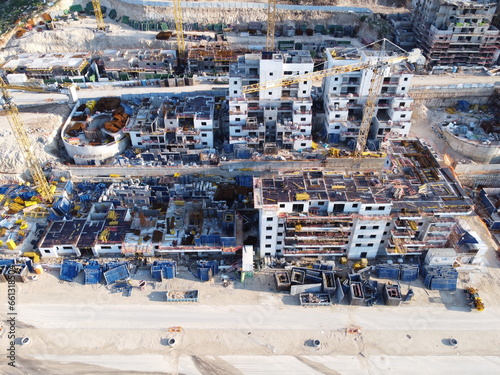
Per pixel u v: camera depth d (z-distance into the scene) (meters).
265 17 191.88
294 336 82.38
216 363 77.94
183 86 154.38
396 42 180.38
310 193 90.06
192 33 187.38
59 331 82.62
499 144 126.88
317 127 137.00
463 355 79.31
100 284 91.88
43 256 97.19
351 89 128.25
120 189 111.50
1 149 122.00
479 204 114.75
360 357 78.94
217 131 133.75
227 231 99.56
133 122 130.12
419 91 147.75
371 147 127.00
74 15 197.75
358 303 87.69
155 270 91.88
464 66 164.75
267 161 120.38
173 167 120.12
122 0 196.00
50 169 119.56
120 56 170.38
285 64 120.38
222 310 86.88
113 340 81.38
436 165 103.06
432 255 91.69
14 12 198.38
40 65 161.62
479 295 90.06
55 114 136.62
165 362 78.06
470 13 157.62
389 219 88.12
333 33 190.62
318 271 92.38
